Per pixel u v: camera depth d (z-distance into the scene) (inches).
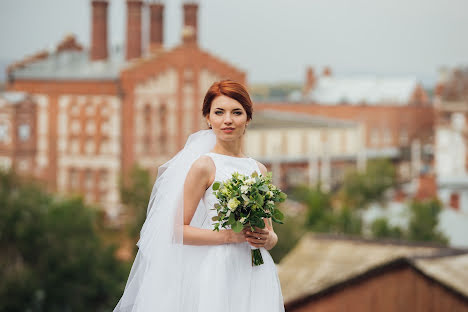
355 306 367.6
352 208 1721.2
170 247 121.3
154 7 2332.7
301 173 2490.2
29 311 992.2
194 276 123.0
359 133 2561.5
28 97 2053.4
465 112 2310.5
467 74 2384.4
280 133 2463.1
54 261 1051.9
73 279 1054.4
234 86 125.0
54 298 1037.2
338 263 402.9
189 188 123.5
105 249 1119.6
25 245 1053.8
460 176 2033.7
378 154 2859.3
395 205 1710.1
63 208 1119.6
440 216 1411.2
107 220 1968.5
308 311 357.1
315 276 380.8
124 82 2065.7
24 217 1057.5
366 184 1963.6
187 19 2178.9
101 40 2247.8
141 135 2102.6
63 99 2079.2
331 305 362.6
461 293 327.0
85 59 2249.0
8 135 2026.3
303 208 1665.8
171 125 2124.8
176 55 2107.5
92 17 2242.9
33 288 993.5
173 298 120.1
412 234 1309.1
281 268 413.7
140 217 1535.4
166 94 2113.7
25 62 2154.3
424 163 2928.2
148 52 2236.7
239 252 124.6
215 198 124.0
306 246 454.9
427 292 354.6
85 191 2078.0
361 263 392.2
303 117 2623.0
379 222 1326.3
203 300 119.7
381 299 365.1
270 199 122.5
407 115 2979.8
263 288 126.5
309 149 2504.9
